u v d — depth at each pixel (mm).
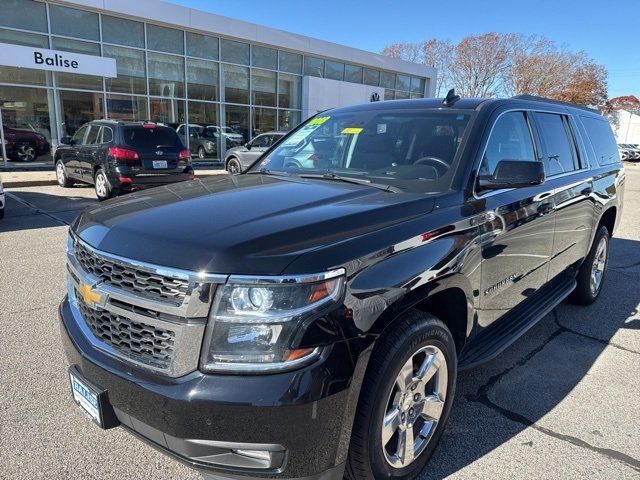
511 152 3352
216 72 20578
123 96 18109
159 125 11172
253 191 2709
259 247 1882
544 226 3514
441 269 2328
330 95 24547
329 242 2002
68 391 3152
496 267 2924
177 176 11227
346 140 3521
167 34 18828
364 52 25922
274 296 1786
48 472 2438
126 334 2033
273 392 1753
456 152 2963
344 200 2506
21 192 12242
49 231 7879
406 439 2322
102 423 2082
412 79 30250
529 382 3479
